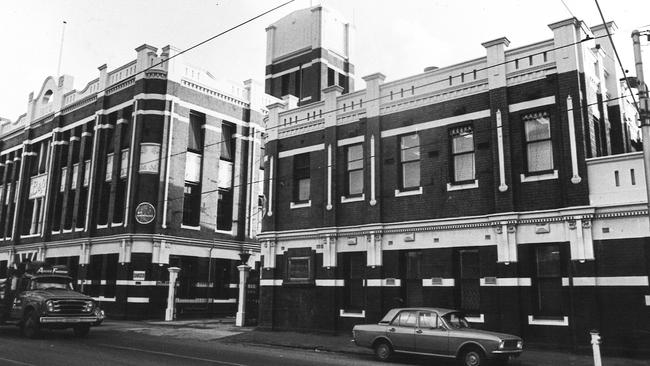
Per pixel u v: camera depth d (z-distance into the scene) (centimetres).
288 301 2323
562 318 1639
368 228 2106
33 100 4178
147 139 3130
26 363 1330
